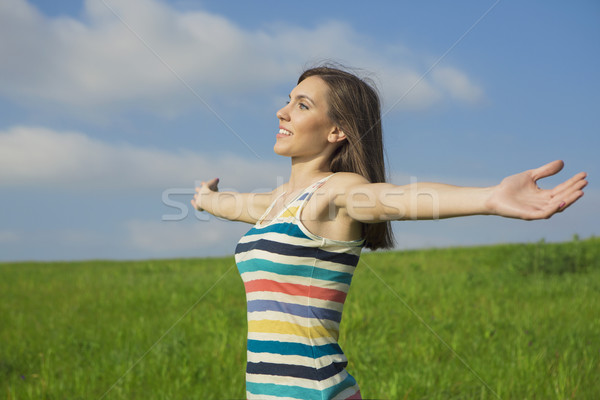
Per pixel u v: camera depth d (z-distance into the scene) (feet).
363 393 13.32
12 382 14.76
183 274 43.60
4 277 43.55
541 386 13.74
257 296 6.71
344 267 6.65
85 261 64.54
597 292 29.50
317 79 7.33
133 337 19.83
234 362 16.14
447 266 44.60
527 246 41.55
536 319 21.93
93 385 14.33
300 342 6.49
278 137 7.45
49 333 21.45
